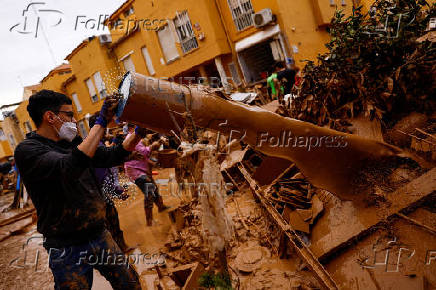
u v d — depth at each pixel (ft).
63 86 93.35
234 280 9.61
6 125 143.84
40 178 6.36
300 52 51.42
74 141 7.75
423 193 7.58
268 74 50.06
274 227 11.19
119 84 7.73
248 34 53.36
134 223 18.08
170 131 8.18
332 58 13.41
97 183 7.74
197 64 59.00
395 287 6.47
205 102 8.14
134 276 7.84
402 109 11.57
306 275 8.71
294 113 15.94
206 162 7.63
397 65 12.19
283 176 12.73
